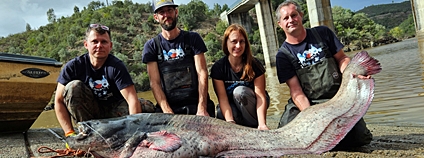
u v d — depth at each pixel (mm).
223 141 3717
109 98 4738
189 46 5156
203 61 5164
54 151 4070
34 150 4691
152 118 3734
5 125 6094
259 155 3660
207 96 5199
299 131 3855
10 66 5590
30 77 5824
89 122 3635
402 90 8672
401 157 3584
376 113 6672
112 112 4773
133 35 58562
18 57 5676
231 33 4703
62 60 49188
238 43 4672
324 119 3826
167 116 3797
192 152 3469
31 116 6258
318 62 4477
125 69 4562
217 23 69000
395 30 90000
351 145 4129
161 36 5254
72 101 4336
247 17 63562
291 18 4488
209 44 51375
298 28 4508
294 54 4633
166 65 5172
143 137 3520
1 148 4777
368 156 3711
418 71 12195
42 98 6133
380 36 71188
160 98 5047
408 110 6379
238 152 3691
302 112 4055
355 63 4012
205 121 3848
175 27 5148
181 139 3488
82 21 64438
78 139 3582
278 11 4727
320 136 3756
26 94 5875
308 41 4566
